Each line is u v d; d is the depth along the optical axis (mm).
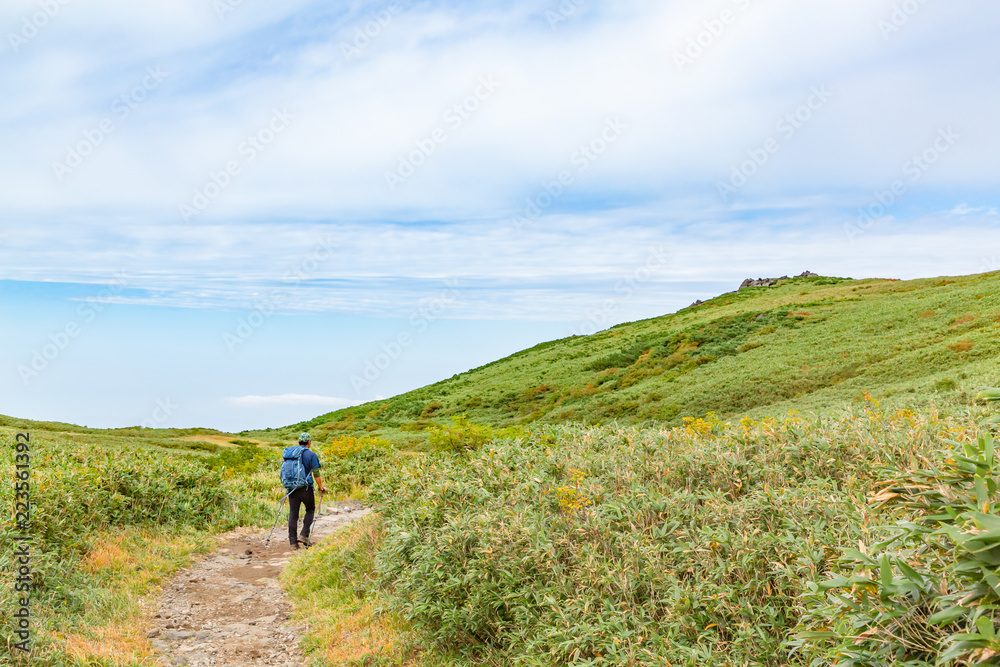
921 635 2223
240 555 9344
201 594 7312
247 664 5441
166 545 8781
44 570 6059
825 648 2820
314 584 7445
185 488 11266
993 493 2223
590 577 4363
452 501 6398
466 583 5164
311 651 5691
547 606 4516
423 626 5355
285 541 10445
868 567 2479
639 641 3723
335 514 13258
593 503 5215
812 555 3547
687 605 3801
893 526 2473
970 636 1812
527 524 5258
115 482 9664
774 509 4391
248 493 13562
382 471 17203
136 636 5570
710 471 5531
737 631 3596
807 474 5027
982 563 1914
